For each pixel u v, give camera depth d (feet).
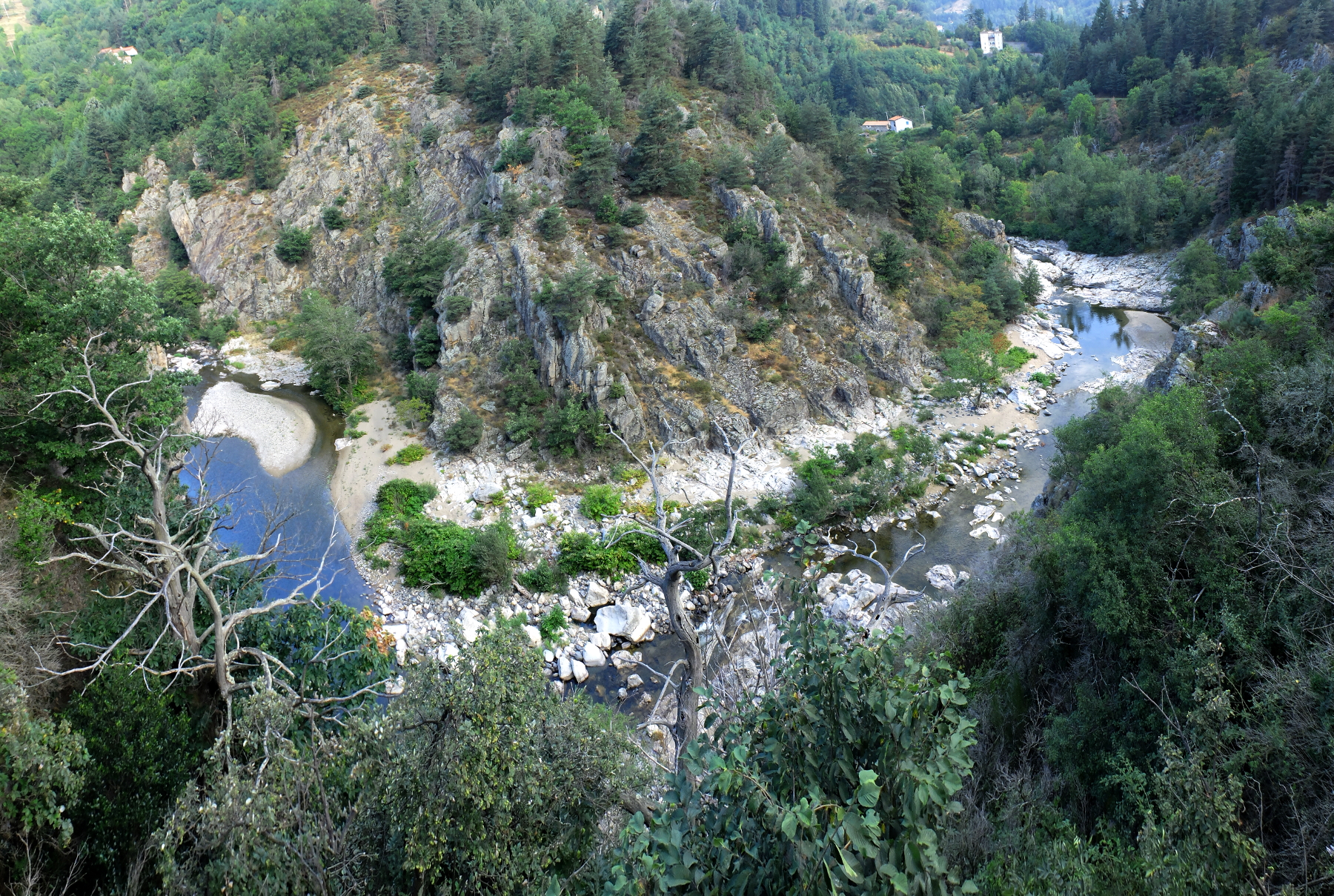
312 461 173.06
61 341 94.22
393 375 207.72
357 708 57.77
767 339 180.55
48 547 69.56
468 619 118.42
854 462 153.07
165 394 96.63
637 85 241.55
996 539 135.23
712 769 27.63
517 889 38.34
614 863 29.81
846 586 121.60
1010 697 65.51
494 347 180.45
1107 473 69.77
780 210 203.51
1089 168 369.09
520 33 283.79
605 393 161.17
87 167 323.37
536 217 195.21
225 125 298.15
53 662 63.36
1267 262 118.62
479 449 162.61
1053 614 71.67
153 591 72.08
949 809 27.50
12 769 40.73
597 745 43.60
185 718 54.03
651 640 113.60
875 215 244.63
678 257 186.80
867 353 191.52
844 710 29.63
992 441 172.96
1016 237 372.79
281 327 254.06
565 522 140.87
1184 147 375.66
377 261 236.84
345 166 273.95
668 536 54.54
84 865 45.24
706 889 27.84
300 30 332.60
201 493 81.71
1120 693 58.23
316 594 69.97
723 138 232.32
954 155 439.22
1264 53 408.26
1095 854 39.27
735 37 262.26
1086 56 513.04
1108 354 226.17
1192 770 37.52
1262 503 59.82
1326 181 253.03
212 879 36.11
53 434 93.81
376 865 38.86
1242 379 79.66
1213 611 56.75
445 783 37.29
